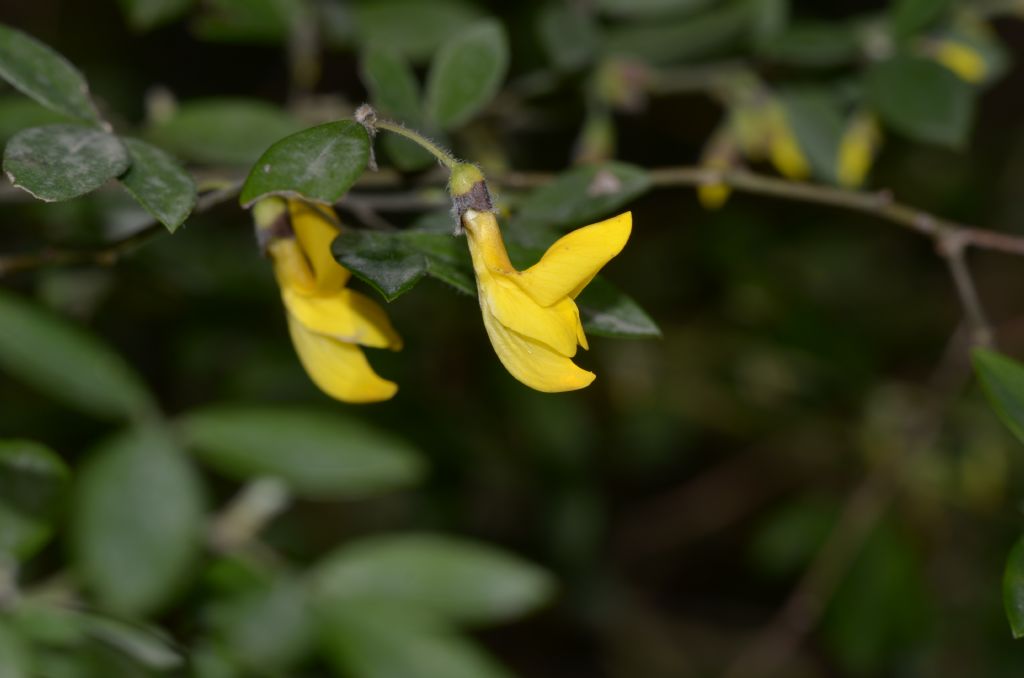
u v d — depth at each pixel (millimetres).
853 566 474
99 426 426
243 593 340
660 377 548
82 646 317
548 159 527
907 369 621
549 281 278
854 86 375
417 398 475
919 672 512
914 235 632
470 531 553
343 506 513
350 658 340
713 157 375
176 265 401
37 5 523
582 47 369
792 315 511
